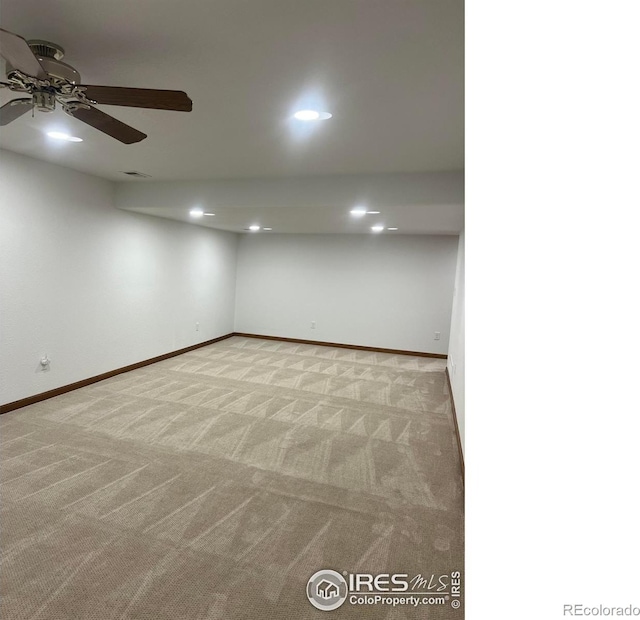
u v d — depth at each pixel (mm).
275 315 7453
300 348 6906
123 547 2018
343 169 3359
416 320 6699
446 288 6547
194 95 1991
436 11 1298
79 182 4086
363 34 1439
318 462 2982
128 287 4918
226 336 7430
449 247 6516
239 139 2668
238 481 2678
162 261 5492
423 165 3135
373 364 6020
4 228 3430
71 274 4098
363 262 6910
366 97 1951
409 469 2936
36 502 2338
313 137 2572
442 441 3420
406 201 3426
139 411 3766
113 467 2766
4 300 3479
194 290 6309
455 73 1691
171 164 3488
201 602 1724
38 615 1620
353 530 2236
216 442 3221
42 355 3852
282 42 1510
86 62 1697
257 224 5680
